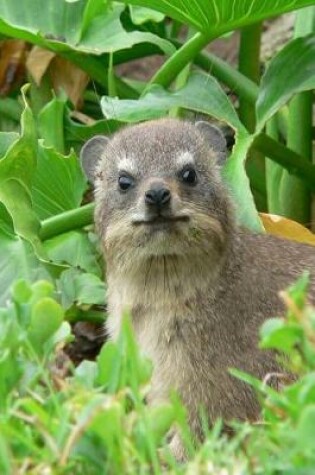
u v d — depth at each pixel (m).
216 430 6.63
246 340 9.41
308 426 5.71
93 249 11.83
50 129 12.91
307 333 6.33
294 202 12.95
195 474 6.11
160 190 9.12
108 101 11.80
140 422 6.37
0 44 14.41
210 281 9.51
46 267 11.31
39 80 13.96
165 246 9.27
